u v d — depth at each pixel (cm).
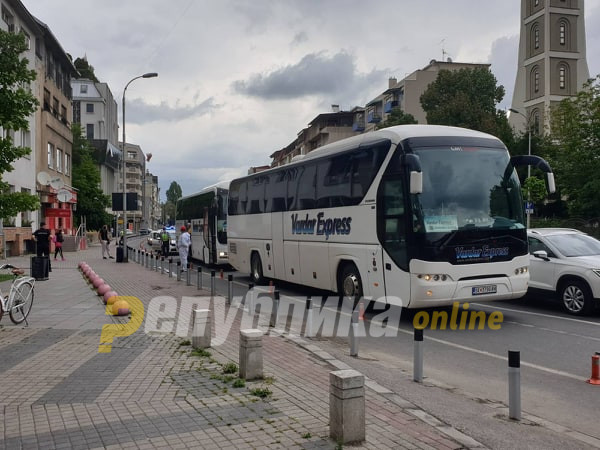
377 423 493
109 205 5666
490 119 4219
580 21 6053
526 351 841
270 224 1675
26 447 439
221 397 569
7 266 1031
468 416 538
